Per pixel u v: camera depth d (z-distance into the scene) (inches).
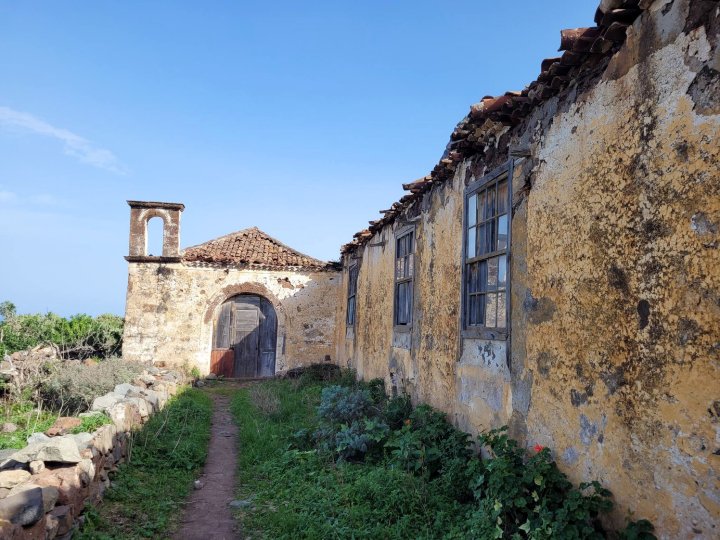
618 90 141.5
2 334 487.8
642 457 125.2
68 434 202.4
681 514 112.7
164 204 608.7
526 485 155.3
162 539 173.6
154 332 599.2
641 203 130.0
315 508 193.2
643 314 127.4
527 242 188.4
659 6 126.7
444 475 199.3
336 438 261.3
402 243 369.4
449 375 258.8
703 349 109.3
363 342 481.7
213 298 620.4
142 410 290.7
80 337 584.7
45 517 140.6
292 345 642.2
